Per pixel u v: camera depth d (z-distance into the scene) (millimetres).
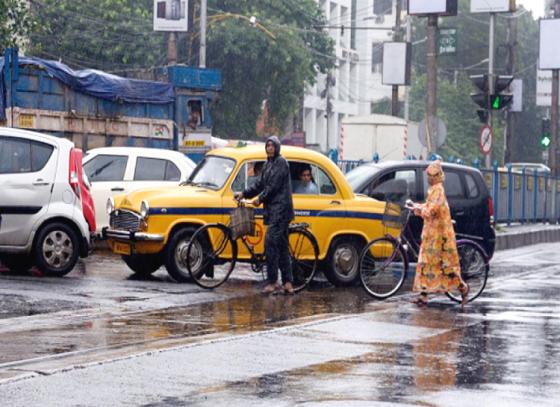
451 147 100938
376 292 19031
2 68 26891
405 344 13906
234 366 12008
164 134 31438
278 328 14789
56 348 12867
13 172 19547
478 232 24500
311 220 20672
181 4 52469
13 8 47094
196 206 19969
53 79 27984
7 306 16141
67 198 19922
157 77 32344
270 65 67625
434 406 10305
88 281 19594
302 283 20188
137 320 15297
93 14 64375
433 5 38250
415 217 23312
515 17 66375
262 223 20109
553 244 38344
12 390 10508
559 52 59375
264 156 20594
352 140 50938
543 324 16094
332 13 113000
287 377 11492
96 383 10922
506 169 42250
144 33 64625
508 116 67188
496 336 14820
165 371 11625
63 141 20109
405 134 50688
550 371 12320
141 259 21031
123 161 25688
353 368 12117
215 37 65625
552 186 47344
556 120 60688
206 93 32531
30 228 19578
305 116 109250
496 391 11094
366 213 21078
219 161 20719
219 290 19375
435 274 18141
